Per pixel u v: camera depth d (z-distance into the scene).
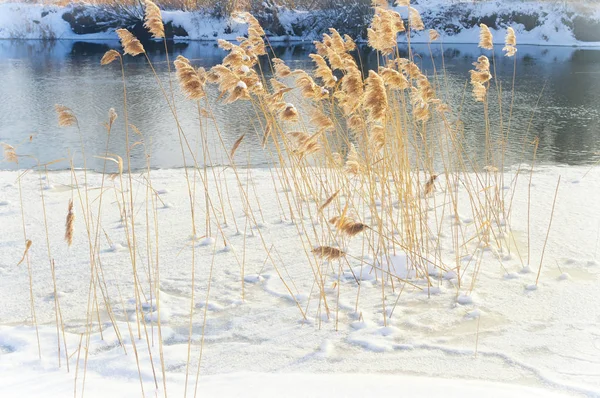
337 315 5.08
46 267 6.33
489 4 38.41
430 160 7.95
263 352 4.68
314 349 4.70
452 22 38.50
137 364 4.12
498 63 28.02
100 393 4.09
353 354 4.61
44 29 43.00
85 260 6.49
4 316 5.36
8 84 22.56
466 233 7.02
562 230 6.99
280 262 6.42
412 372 4.32
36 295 5.74
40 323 5.24
